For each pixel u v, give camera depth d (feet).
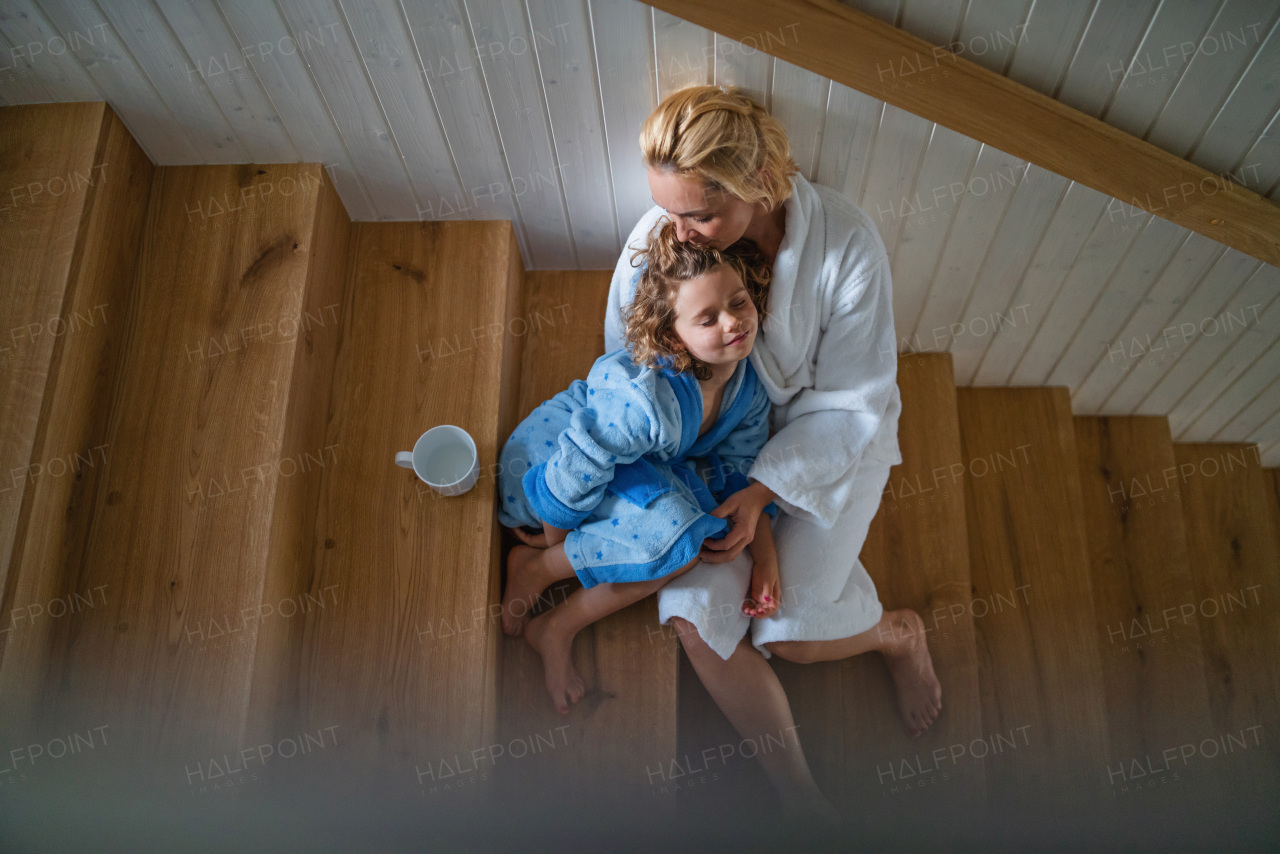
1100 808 5.66
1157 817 5.90
